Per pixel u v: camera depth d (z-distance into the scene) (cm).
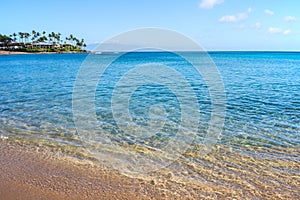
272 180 608
